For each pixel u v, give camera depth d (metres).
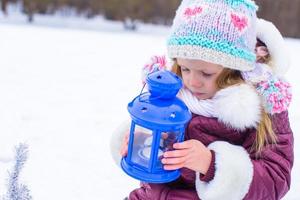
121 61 6.86
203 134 1.60
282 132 1.58
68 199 2.19
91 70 5.87
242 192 1.47
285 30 19.94
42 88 4.55
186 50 1.49
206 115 1.59
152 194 1.74
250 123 1.51
